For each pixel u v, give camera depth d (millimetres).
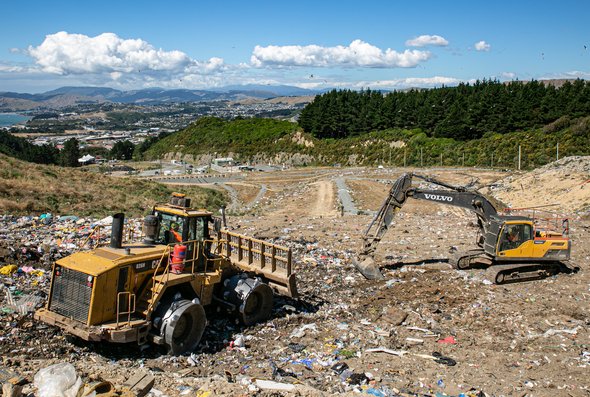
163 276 9484
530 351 10812
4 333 9391
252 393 7699
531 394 8688
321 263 17203
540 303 13898
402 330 11742
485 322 12445
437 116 90938
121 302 9039
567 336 11672
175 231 10453
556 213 31969
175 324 9242
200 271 10492
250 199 50969
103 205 28969
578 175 39875
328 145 102312
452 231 24016
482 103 85062
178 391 7621
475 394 8508
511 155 73125
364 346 10609
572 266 17094
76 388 6910
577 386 9078
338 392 8289
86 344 9586
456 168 67875
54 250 14906
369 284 15367
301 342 10641
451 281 15719
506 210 31609
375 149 92875
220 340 10547
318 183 55188
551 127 75688
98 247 9953
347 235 22469
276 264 12250
